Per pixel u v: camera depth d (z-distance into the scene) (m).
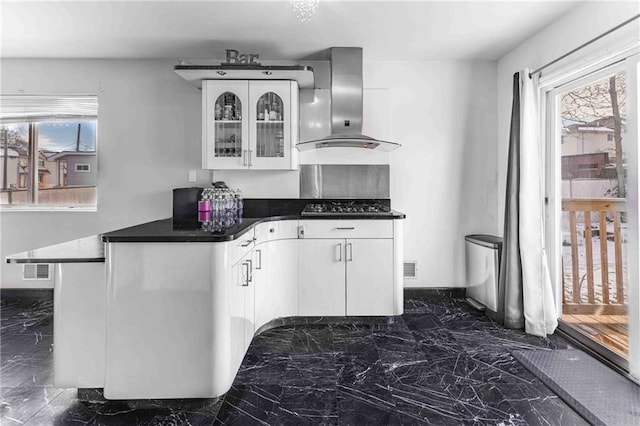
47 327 2.95
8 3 2.57
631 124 2.12
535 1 2.52
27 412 1.82
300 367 2.30
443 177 3.73
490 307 3.26
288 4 2.59
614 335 2.44
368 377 2.18
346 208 3.44
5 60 3.63
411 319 3.19
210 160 3.31
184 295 1.83
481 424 1.72
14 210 3.66
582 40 2.52
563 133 2.86
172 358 1.83
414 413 1.82
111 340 1.81
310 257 3.08
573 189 2.76
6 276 3.66
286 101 3.31
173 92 3.66
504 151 3.61
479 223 3.75
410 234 3.75
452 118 3.72
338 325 3.07
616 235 2.40
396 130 3.71
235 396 1.97
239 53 3.43
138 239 1.80
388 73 3.70
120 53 3.49
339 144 3.43
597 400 1.91
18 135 3.73
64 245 2.10
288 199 3.70
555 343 2.66
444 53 3.51
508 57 3.49
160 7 2.63
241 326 2.20
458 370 2.26
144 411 1.84
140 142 3.68
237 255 2.09
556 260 2.92
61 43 3.25
